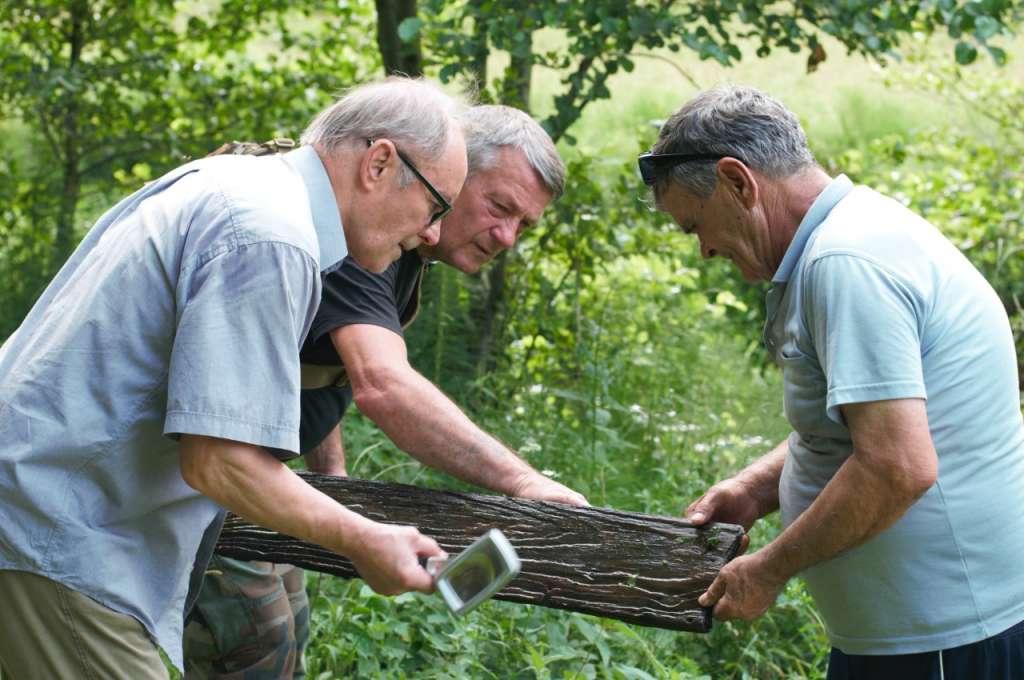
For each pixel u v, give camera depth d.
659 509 4.77
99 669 2.32
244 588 3.15
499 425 5.41
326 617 3.91
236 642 3.17
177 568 2.42
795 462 2.74
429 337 5.86
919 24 6.09
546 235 6.32
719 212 2.64
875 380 2.36
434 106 2.39
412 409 2.81
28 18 7.99
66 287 2.35
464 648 3.71
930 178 8.21
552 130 5.81
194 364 2.13
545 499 2.80
